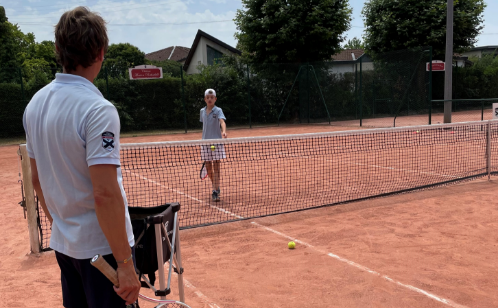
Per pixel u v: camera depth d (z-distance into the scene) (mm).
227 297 3342
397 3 24391
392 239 4551
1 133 17328
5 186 8273
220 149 6316
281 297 3328
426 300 3221
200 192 7047
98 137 1555
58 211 1717
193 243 4605
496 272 3680
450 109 14680
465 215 5355
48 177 1701
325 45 22438
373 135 13711
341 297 3301
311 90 21391
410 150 10938
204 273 3812
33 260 4289
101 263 1558
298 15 21734
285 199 6391
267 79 21438
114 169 1589
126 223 1753
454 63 26609
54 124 1589
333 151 11172
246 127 20891
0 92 17109
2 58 21734
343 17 22141
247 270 3859
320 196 6516
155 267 2104
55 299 3416
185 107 20453
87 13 1684
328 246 4402
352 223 5145
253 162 9961
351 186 7137
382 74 19891
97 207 1565
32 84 17797
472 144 11555
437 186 7020
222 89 20891
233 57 23594
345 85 21203
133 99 19594
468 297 3252
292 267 3896
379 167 8820
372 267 3840
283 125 21406
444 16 23109
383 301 3221
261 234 4844
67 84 1651
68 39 1626
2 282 3760
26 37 34250
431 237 4586
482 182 7277
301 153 11070
